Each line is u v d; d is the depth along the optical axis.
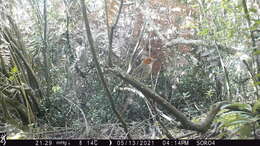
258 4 3.32
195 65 4.48
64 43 4.77
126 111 3.99
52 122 3.97
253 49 2.73
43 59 4.59
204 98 4.25
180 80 4.41
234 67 3.92
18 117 4.14
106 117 3.83
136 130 3.47
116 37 4.49
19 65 4.10
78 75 4.37
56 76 4.46
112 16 3.89
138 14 4.48
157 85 4.38
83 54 4.39
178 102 4.29
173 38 4.77
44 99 4.17
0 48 3.78
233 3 3.26
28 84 4.24
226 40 3.50
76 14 4.80
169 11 4.71
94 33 4.41
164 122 3.65
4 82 3.96
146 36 4.43
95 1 4.94
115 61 4.36
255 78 2.86
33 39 4.86
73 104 3.98
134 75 4.16
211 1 3.62
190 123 2.63
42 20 4.79
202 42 4.04
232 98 3.64
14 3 4.41
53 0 4.98
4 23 3.96
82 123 3.58
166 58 4.43
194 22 4.41
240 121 2.39
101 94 4.02
